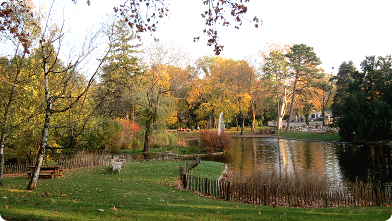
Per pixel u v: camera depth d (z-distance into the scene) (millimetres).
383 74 39906
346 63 64625
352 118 37500
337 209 9391
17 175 16891
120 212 7512
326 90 51656
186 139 46906
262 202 10773
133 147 31828
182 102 56000
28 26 10461
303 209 9250
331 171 19406
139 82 29328
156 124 30766
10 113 12742
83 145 28328
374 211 8875
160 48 30719
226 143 31156
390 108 36688
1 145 11625
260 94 59250
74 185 12406
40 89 15875
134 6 8781
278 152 30469
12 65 11531
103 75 12328
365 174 18094
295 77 55594
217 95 59406
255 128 66750
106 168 18406
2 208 7082
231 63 61375
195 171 18344
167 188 12680
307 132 49469
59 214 6961
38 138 20016
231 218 7422
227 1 7887
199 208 8672
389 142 34375
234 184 12148
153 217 7168
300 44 51438
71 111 13312
